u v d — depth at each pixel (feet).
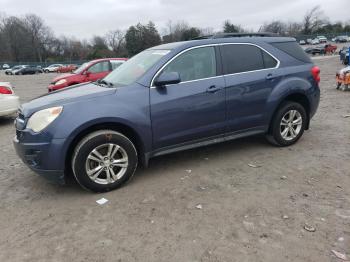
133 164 14.14
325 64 96.37
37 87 73.41
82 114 12.96
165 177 15.03
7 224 11.82
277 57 17.51
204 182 14.37
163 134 14.60
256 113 16.84
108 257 9.80
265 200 12.58
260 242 10.10
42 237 10.93
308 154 17.21
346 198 12.51
